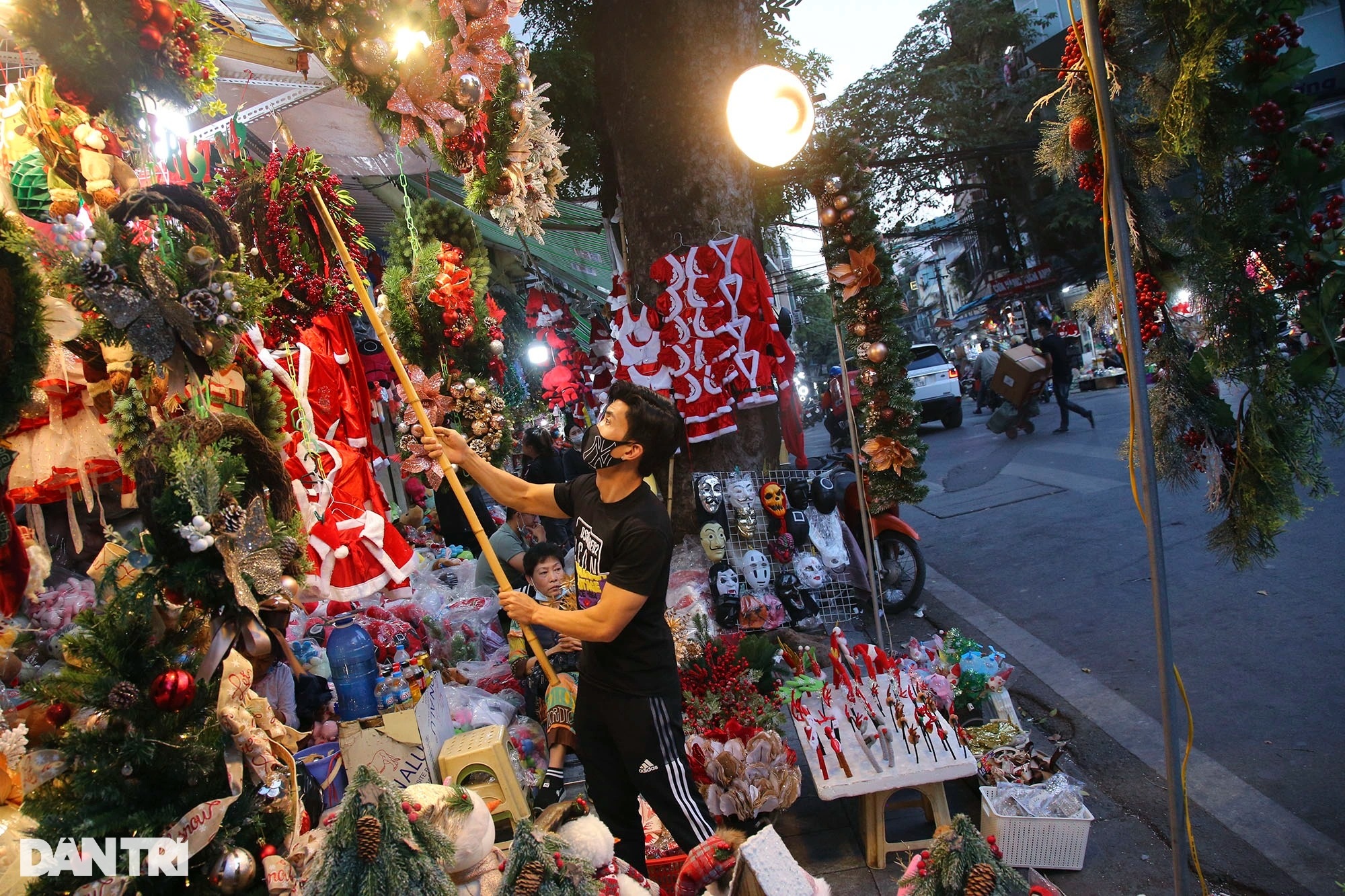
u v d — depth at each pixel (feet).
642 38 20.57
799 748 14.60
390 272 15.07
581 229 31.99
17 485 9.13
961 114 75.05
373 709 11.46
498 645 16.38
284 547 7.41
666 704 9.18
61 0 7.54
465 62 9.52
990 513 31.37
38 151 8.75
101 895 5.87
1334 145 7.96
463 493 9.55
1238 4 7.70
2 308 6.69
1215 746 13.16
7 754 6.88
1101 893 10.19
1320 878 10.00
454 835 7.36
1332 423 8.36
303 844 7.32
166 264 7.02
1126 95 9.03
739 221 20.86
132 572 8.11
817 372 133.39
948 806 11.54
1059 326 68.85
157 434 6.92
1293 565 19.88
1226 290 8.47
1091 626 18.93
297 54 9.96
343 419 12.39
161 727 6.26
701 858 7.55
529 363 36.47
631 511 9.15
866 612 22.16
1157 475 9.50
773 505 18.89
